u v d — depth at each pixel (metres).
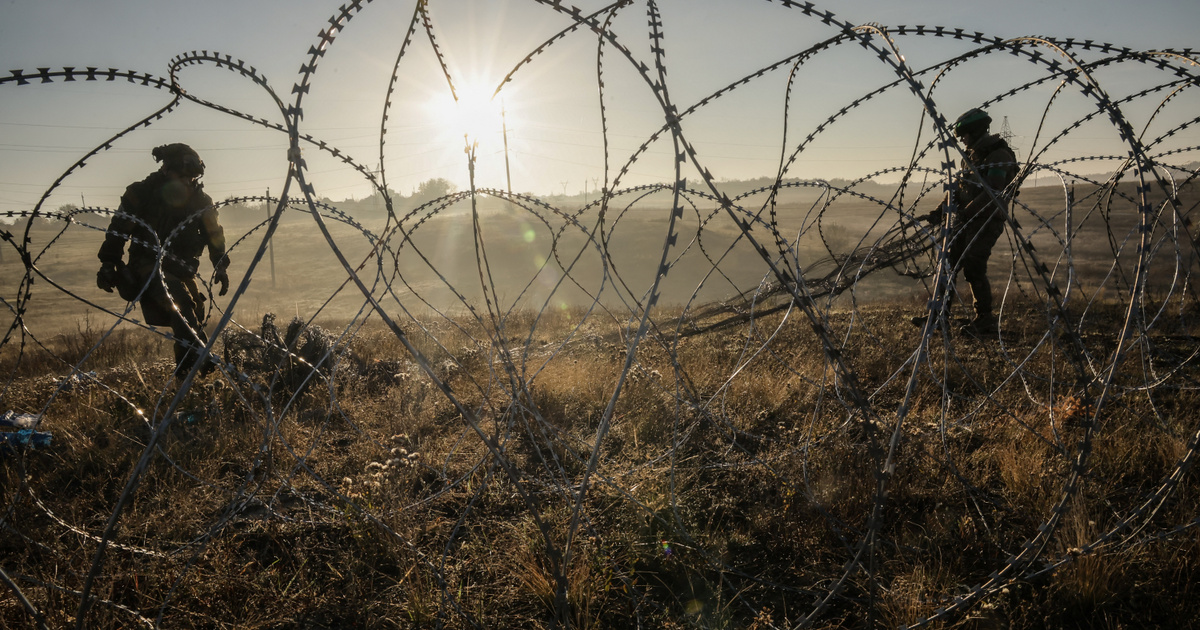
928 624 2.45
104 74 2.03
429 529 3.31
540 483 3.60
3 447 3.93
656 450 4.18
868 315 8.13
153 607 2.65
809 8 2.12
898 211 3.01
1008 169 5.83
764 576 2.94
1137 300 2.33
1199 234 2.57
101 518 3.37
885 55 2.09
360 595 2.85
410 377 6.01
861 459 3.69
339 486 3.74
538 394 5.17
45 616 2.46
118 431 4.31
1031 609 2.53
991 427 4.18
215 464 3.99
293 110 1.86
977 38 2.24
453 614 2.67
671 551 3.06
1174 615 2.46
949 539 3.00
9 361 8.44
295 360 5.67
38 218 2.68
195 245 5.58
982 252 6.32
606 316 10.45
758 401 4.91
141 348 9.11
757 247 2.00
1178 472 2.55
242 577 2.83
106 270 5.19
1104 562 2.65
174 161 5.34
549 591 2.71
